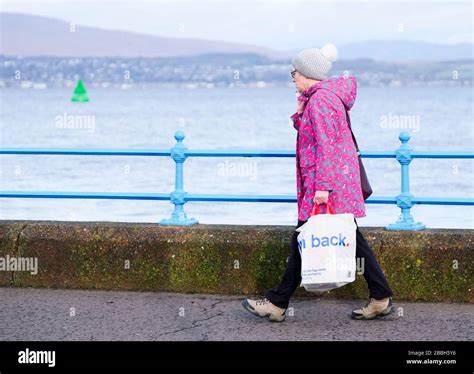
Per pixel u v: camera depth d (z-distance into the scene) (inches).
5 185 1443.2
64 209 1100.5
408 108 6343.5
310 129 295.9
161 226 360.8
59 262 362.3
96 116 5290.4
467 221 944.3
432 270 333.4
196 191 1368.1
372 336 293.1
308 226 294.2
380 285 308.0
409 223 347.9
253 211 1072.8
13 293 356.5
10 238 366.0
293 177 1551.4
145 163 1855.3
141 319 316.8
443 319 312.3
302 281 295.1
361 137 2992.1
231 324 310.3
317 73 301.6
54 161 1878.7
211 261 350.9
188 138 2979.8
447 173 1624.0
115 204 1157.1
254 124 4124.0
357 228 306.0
